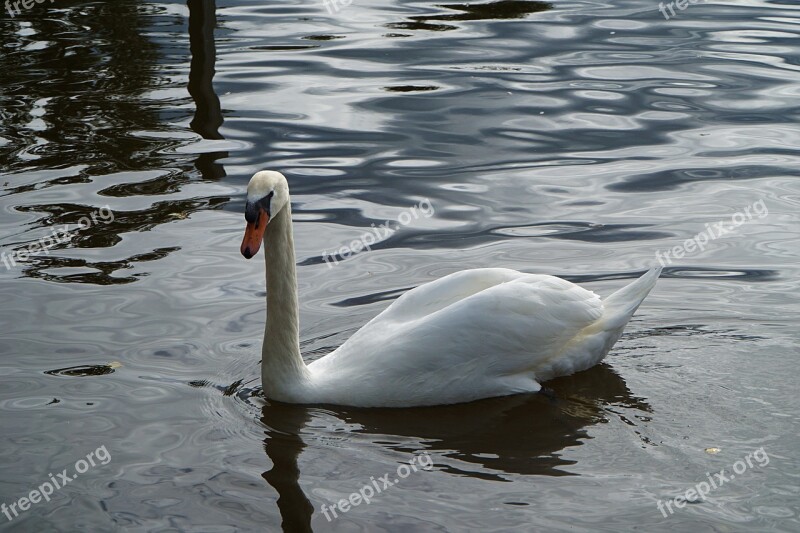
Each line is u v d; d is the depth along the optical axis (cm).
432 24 1917
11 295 995
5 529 668
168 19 1969
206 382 859
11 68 1681
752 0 2062
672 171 1293
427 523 671
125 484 718
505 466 743
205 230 1138
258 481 724
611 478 722
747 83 1579
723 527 658
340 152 1355
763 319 943
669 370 870
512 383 852
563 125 1439
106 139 1398
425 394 838
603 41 1795
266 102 1530
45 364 879
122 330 937
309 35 1862
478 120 1462
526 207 1203
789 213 1170
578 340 872
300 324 962
